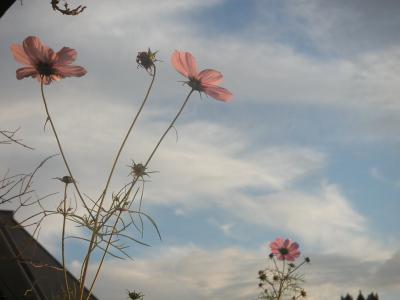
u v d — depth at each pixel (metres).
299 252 1.28
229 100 0.64
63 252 0.56
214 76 0.63
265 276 1.25
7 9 0.58
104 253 0.56
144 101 0.58
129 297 0.73
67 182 0.58
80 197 0.56
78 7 0.59
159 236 0.58
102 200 0.56
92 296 0.71
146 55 0.59
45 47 0.61
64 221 0.56
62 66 0.62
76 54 0.62
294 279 1.24
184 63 0.63
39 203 0.56
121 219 0.57
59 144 0.56
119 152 0.56
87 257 0.55
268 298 1.23
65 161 0.56
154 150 0.58
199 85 0.63
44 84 0.63
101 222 0.56
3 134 0.54
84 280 0.55
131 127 0.57
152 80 0.59
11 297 0.69
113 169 0.56
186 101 0.61
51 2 0.58
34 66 0.61
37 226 0.56
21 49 0.60
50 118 0.57
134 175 0.59
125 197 0.57
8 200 0.55
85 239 0.56
